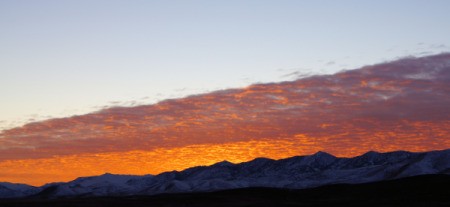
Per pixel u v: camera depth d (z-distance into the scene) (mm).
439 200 186250
